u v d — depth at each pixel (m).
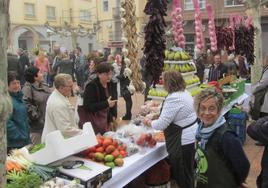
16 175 2.76
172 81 3.96
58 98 3.92
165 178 4.30
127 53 4.84
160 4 4.88
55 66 14.02
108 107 4.55
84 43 38.94
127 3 4.77
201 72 11.09
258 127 2.76
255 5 9.75
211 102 2.54
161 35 4.93
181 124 3.90
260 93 5.96
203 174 2.57
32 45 37.53
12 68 11.05
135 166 3.53
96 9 37.66
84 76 14.06
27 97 4.78
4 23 1.61
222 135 2.51
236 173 2.53
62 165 3.14
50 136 3.01
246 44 9.57
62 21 41.16
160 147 4.07
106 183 3.10
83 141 3.21
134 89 4.87
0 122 1.68
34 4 37.22
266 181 2.82
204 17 19.12
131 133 4.11
